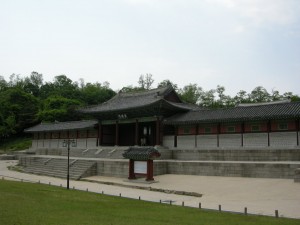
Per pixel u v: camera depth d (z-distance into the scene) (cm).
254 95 11175
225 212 1980
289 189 2730
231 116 4153
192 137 4603
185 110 5112
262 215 1886
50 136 7050
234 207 2211
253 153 3859
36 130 7194
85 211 1831
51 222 1460
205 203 2412
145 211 1942
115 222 1545
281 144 3828
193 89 12456
